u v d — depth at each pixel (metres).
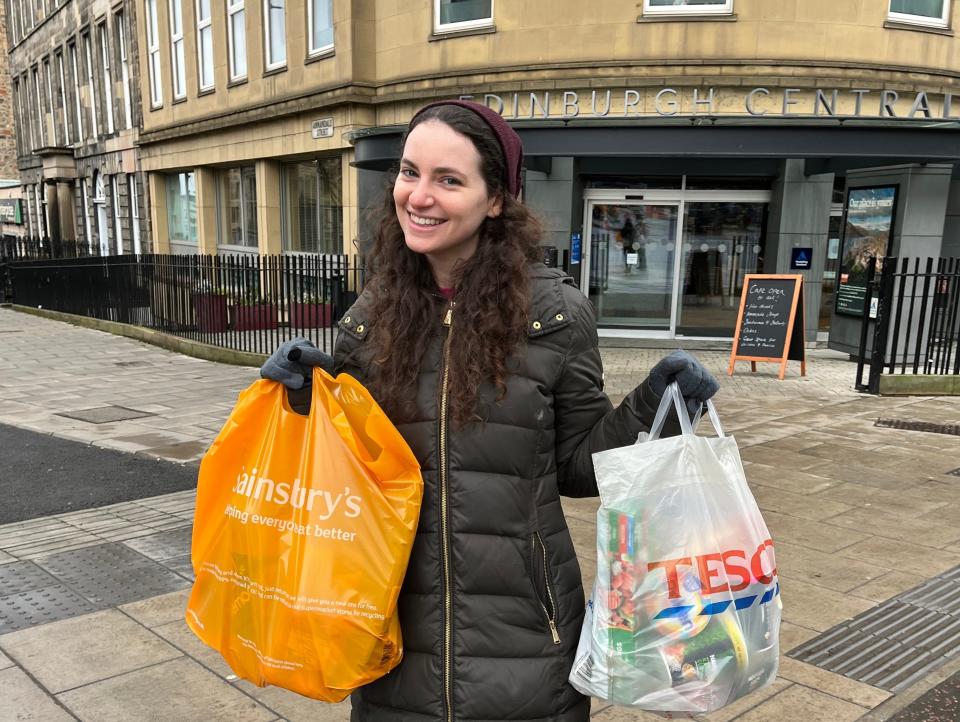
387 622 1.37
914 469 5.38
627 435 1.46
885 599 3.43
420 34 11.20
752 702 2.67
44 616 3.23
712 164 10.67
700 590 1.37
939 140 8.36
